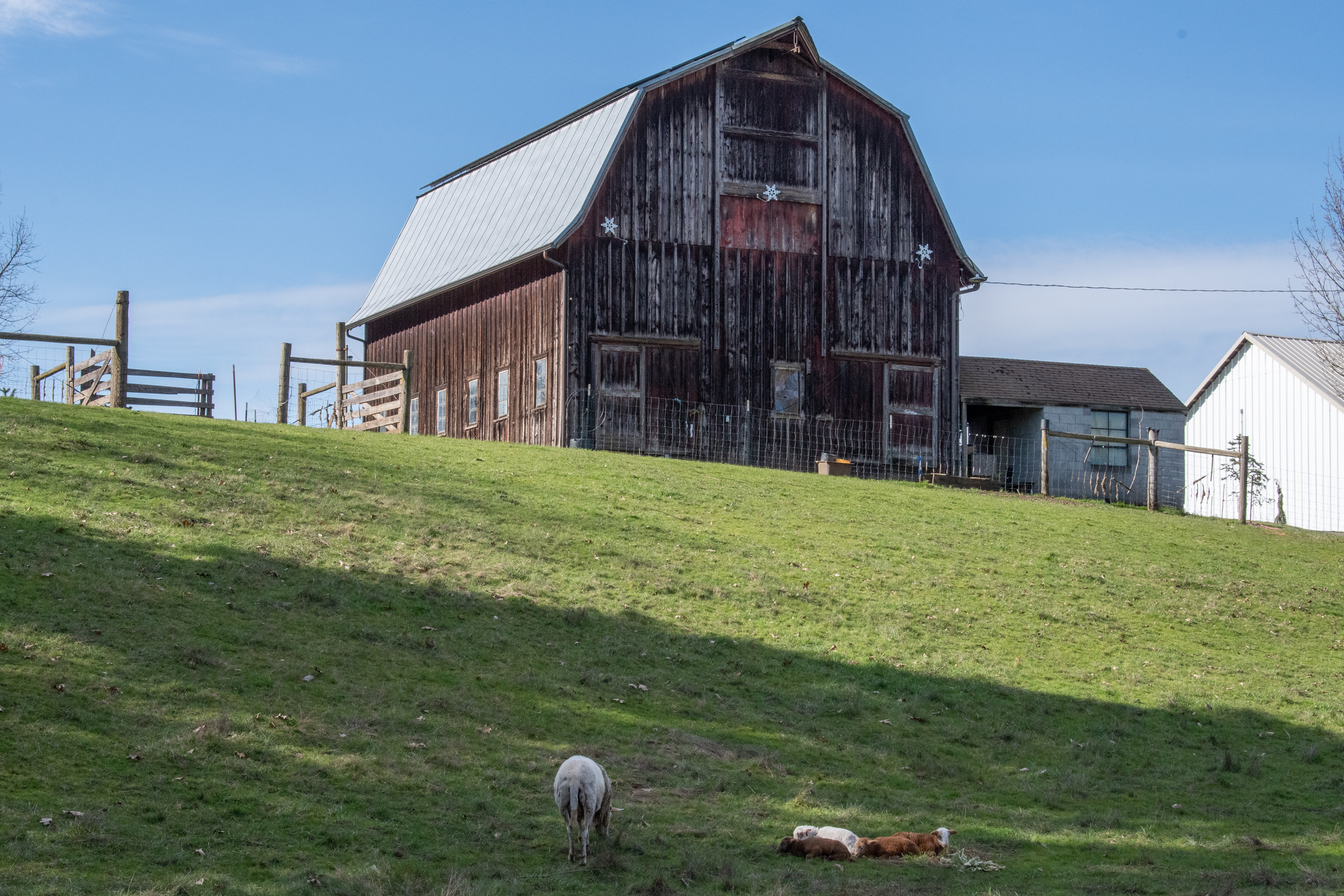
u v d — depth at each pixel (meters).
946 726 18.31
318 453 26.86
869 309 40.91
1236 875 12.77
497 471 28.11
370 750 13.91
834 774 15.82
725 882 11.59
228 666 15.43
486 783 13.70
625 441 37.84
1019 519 31.45
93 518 19.62
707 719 17.09
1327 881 12.61
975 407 49.50
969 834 14.03
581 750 15.09
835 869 12.37
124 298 28.08
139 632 15.80
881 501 31.30
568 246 37.94
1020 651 21.83
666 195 39.12
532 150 45.53
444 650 17.67
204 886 10.30
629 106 38.94
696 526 26.09
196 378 32.12
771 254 39.97
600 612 20.31
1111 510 35.09
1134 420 48.34
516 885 11.05
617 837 12.59
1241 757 18.33
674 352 38.69
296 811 12.21
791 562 24.55
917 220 41.72
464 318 43.75
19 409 25.78
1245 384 47.88
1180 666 22.16
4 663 14.11
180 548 19.14
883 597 23.39
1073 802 15.87
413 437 31.73
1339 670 22.97
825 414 40.09
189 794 12.16
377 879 10.85
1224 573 28.59
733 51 39.69
